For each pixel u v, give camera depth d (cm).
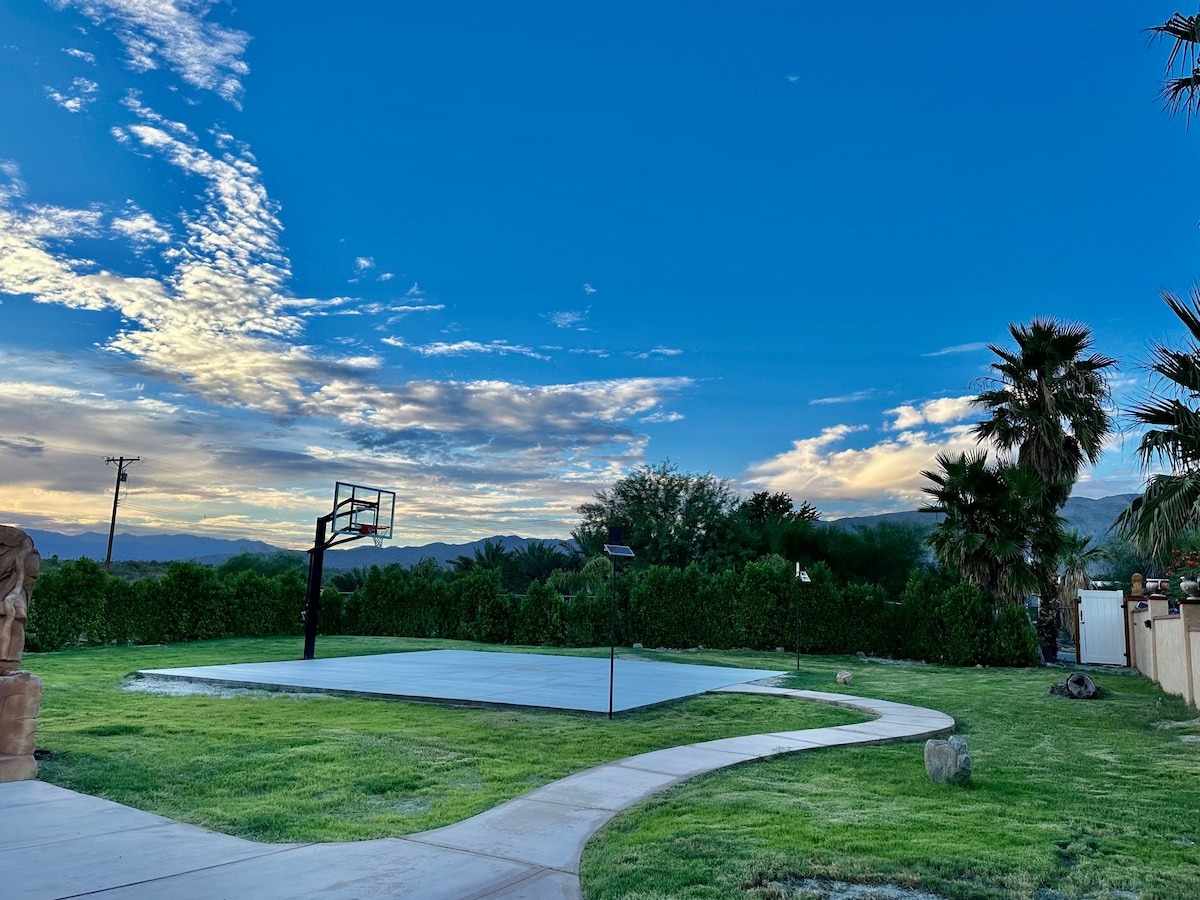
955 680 1525
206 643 2061
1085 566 2631
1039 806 599
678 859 458
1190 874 448
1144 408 1016
